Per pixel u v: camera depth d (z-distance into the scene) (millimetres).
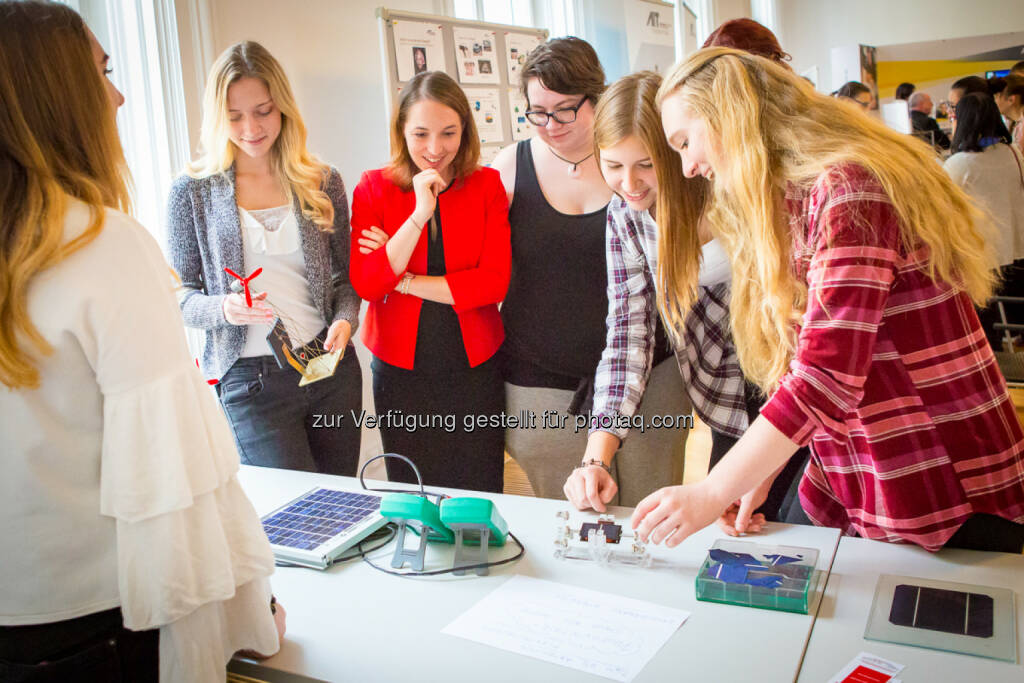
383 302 2240
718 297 1922
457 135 2148
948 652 963
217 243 2104
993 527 1188
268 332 2098
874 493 1221
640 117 1559
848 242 1035
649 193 1665
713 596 1114
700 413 2021
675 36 5711
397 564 1265
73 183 888
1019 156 4012
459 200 2211
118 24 2555
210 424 941
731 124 1131
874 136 1104
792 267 1152
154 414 875
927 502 1180
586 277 2168
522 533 1367
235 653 1048
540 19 4746
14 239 840
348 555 1322
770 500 1750
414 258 2215
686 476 3762
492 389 2305
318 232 2199
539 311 2217
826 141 1096
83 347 853
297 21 3168
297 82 3193
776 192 1133
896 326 1131
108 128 942
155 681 957
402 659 1017
